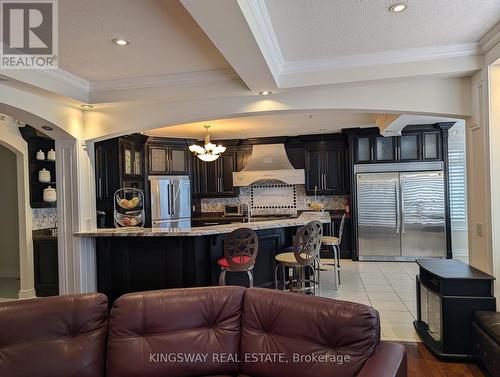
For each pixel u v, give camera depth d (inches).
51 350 72.9
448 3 89.5
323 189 285.4
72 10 86.0
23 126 193.5
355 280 212.1
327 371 68.3
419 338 131.2
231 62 105.5
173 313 80.5
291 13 92.5
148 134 259.4
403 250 260.1
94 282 165.2
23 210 195.3
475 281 112.8
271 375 74.4
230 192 300.5
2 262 243.3
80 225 160.2
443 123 247.8
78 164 161.0
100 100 149.0
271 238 175.5
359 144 267.1
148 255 156.6
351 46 116.4
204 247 154.9
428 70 122.0
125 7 84.9
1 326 71.5
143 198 244.5
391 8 91.1
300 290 165.8
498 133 113.1
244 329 80.8
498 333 94.6
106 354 77.3
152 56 118.2
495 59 109.5
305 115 212.8
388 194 261.7
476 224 124.5
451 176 272.8
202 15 76.7
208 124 232.5
